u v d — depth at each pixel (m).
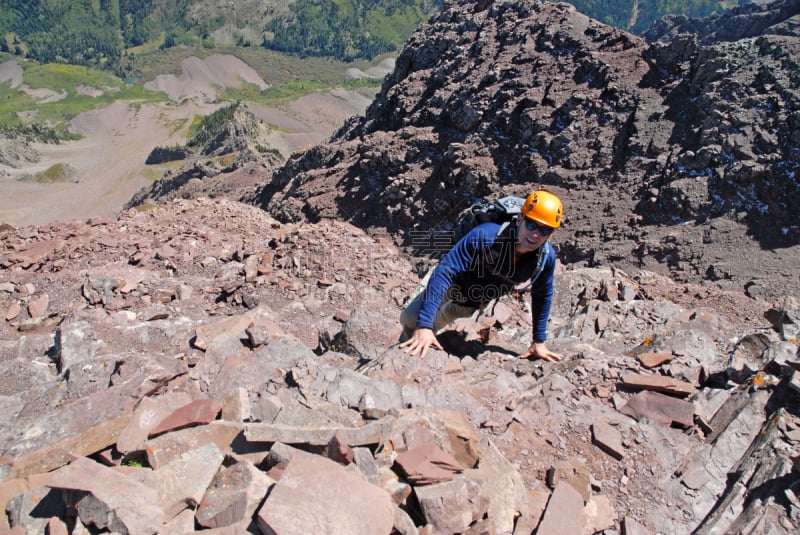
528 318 9.65
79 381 6.13
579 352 6.74
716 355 6.25
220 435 4.21
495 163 28.81
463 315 6.20
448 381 5.54
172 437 4.15
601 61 28.75
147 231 15.76
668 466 4.72
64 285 11.33
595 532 4.16
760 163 22.83
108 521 3.24
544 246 5.21
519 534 3.93
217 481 3.68
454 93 33.06
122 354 6.79
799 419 4.86
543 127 28.05
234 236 16.91
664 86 27.39
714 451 4.79
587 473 4.49
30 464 4.09
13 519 3.51
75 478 3.45
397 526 3.49
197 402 4.52
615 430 5.00
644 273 11.95
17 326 10.05
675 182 24.00
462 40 36.94
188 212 20.12
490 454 4.52
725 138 23.83
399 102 37.19
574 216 25.47
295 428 4.12
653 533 4.19
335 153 39.31
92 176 168.50
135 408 4.58
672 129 25.98
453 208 28.81
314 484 3.44
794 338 6.17
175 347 7.54
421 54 39.66
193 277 12.98
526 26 33.25
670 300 10.63
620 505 4.41
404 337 7.17
